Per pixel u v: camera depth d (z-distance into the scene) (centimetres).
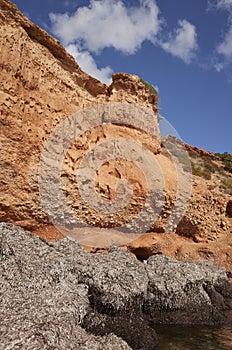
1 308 578
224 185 2694
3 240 802
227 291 1162
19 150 1289
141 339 670
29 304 607
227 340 736
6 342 472
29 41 1591
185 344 698
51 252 832
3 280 681
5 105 1277
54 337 511
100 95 2066
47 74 1620
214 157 3534
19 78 1398
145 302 814
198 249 1797
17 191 1252
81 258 864
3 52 1335
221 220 2081
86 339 545
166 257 1062
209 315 866
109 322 674
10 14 1519
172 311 831
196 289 914
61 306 628
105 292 721
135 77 2269
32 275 715
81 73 2000
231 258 1766
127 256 962
